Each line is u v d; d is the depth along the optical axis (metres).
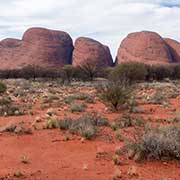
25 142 12.01
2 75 79.25
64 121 14.41
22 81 61.06
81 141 11.89
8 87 42.59
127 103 20.91
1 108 19.61
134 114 18.70
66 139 12.22
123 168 8.86
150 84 48.53
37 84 52.47
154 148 9.70
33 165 9.19
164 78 69.69
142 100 25.41
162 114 18.94
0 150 10.91
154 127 13.38
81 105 21.36
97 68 70.50
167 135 10.57
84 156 10.14
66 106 22.36
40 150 10.94
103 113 19.06
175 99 28.03
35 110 20.55
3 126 14.62
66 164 9.28
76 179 8.01
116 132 13.05
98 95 21.52
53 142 11.95
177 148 9.68
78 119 14.79
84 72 65.31
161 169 8.83
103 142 11.88
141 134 11.45
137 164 9.21
